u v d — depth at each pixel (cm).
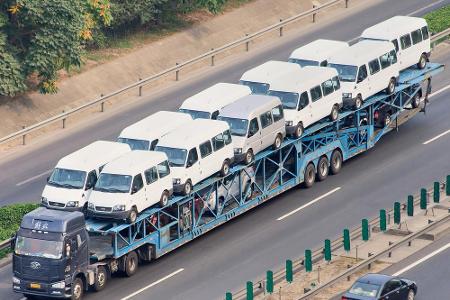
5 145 12475
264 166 10950
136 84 13250
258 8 14988
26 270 9588
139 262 10219
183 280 9919
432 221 10412
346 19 14725
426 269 9869
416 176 11400
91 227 9919
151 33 14388
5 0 12862
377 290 9000
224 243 10488
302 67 11894
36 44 12800
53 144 12431
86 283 9706
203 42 14375
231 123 10800
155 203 10162
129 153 10300
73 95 13288
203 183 10512
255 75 11669
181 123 10894
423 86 12688
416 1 15088
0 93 12744
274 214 10919
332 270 9875
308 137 11275
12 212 10781
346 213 10856
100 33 13988
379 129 11950
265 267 10062
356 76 11594
